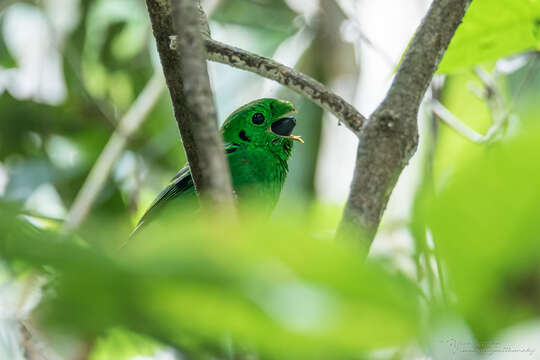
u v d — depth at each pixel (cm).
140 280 116
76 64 1461
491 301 155
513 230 143
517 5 639
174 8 281
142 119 1197
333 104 539
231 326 122
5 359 326
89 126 1467
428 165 448
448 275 157
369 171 409
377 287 117
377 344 116
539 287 151
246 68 551
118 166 1379
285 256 117
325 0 1290
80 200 1121
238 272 116
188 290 117
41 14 1434
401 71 428
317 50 1287
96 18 1498
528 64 957
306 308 117
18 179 1395
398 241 708
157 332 126
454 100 1015
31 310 171
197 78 269
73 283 115
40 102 1441
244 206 236
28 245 118
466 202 145
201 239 118
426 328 123
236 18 1404
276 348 120
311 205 1098
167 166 1420
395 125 413
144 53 1520
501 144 146
